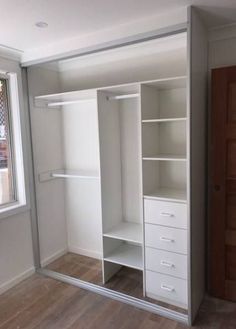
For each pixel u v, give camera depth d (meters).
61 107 3.27
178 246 2.22
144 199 2.34
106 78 2.91
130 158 2.88
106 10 1.87
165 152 2.64
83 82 3.07
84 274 2.89
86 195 3.23
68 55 2.43
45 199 3.12
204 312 2.25
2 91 2.76
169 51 2.52
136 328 2.10
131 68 2.75
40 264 3.05
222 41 2.30
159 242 2.31
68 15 1.94
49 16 1.94
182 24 1.89
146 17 2.01
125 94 2.77
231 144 2.20
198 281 2.27
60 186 3.33
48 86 3.10
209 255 2.46
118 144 2.88
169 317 2.20
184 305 2.26
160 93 2.60
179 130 2.55
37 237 3.00
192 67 1.95
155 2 1.78
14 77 2.73
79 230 3.35
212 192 2.32
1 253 2.62
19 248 2.81
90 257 3.30
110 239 2.76
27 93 2.84
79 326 2.14
